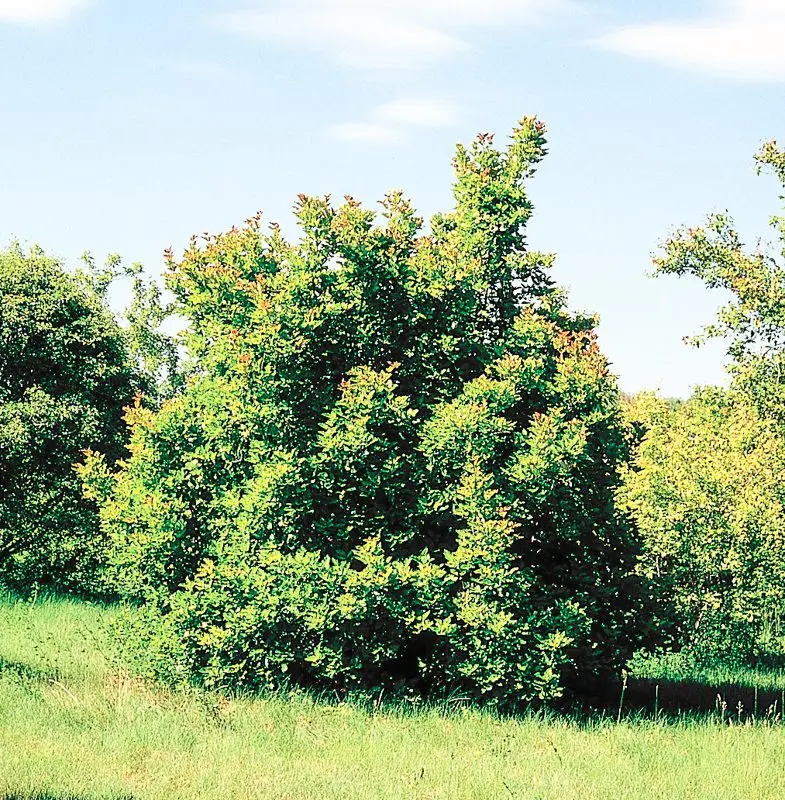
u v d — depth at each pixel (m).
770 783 9.65
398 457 13.27
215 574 13.41
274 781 8.84
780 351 21.86
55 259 27.73
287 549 13.45
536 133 14.76
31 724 10.34
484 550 12.63
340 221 13.75
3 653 14.91
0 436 24.64
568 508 13.30
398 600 12.75
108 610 21.55
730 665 19.92
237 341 13.54
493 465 13.38
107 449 27.05
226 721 11.08
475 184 14.67
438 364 14.12
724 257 22.34
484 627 12.63
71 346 26.97
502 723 11.81
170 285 14.80
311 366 13.66
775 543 19.88
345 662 12.84
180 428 14.26
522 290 15.12
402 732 10.99
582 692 14.55
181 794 8.34
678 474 20.14
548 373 13.71
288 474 13.01
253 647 13.16
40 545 27.08
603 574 14.22
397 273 13.92
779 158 22.05
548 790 9.01
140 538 13.92
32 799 7.89
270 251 14.84
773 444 20.39
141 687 12.89
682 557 19.91
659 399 21.73
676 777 9.63
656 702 13.16
